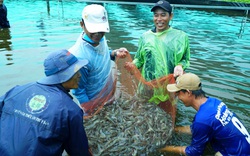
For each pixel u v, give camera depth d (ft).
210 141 11.44
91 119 12.09
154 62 14.64
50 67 8.24
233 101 16.74
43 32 30.68
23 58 22.76
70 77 8.23
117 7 47.06
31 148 7.47
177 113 15.83
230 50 26.08
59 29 32.07
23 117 7.82
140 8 46.68
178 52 14.32
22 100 8.13
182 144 12.80
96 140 11.21
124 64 13.78
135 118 12.29
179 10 45.44
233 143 10.53
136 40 28.07
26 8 45.34
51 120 7.63
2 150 7.72
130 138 11.46
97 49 12.25
